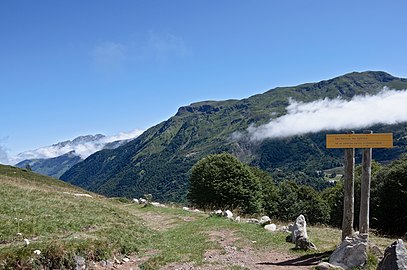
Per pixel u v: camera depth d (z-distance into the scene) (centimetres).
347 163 1472
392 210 4488
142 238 2003
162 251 1744
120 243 1736
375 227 4578
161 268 1445
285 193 7819
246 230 2080
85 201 2819
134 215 2953
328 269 1230
